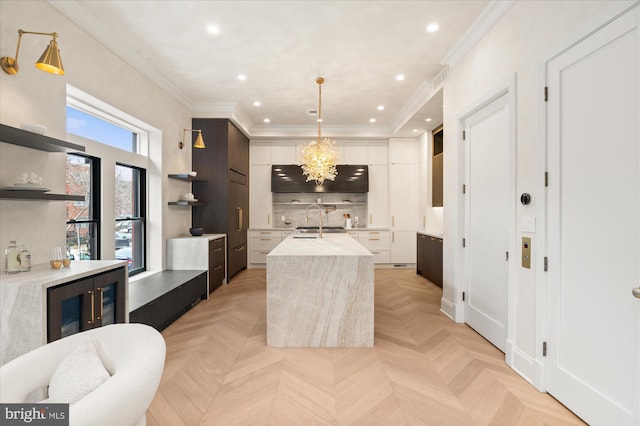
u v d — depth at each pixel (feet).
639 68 4.99
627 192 5.23
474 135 10.59
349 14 9.44
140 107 12.64
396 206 22.50
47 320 6.24
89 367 3.50
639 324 5.03
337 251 10.27
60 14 8.68
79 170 10.68
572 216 6.31
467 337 10.13
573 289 6.29
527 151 7.57
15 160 7.50
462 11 9.23
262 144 22.88
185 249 15.10
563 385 6.52
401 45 11.15
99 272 7.65
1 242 7.19
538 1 7.18
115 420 2.93
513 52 8.13
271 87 15.15
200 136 15.57
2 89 7.16
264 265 22.36
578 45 6.12
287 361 8.54
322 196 24.25
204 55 11.99
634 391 5.10
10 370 3.68
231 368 8.16
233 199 18.98
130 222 13.69
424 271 19.35
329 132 22.11
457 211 11.45
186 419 6.13
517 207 7.93
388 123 21.61
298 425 5.98
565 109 6.48
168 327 11.12
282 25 10.00
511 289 8.13
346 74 13.65
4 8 7.16
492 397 6.86
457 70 11.47
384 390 7.14
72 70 9.14
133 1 8.82
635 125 5.08
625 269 5.27
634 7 5.05
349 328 9.43
